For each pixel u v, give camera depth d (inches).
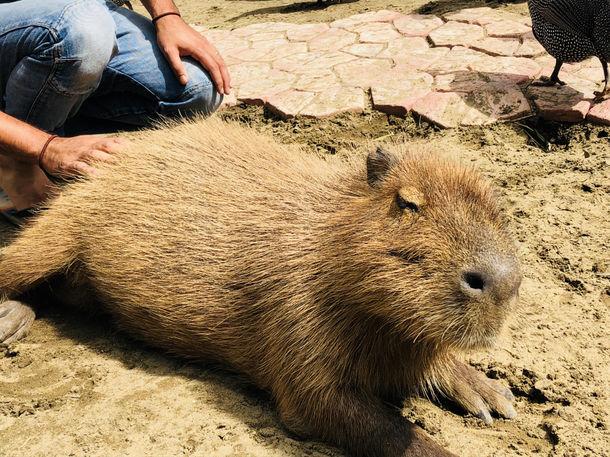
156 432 34.4
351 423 33.6
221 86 55.1
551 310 43.0
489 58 75.6
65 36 46.0
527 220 51.8
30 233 43.4
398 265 30.9
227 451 33.3
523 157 60.6
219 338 37.5
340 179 36.9
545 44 66.9
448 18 88.3
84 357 40.3
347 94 71.0
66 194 43.4
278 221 36.6
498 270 29.4
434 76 72.7
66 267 42.4
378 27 88.5
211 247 37.8
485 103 67.0
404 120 67.0
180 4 118.7
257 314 36.2
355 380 34.5
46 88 47.6
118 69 52.5
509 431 35.5
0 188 52.3
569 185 56.1
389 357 34.9
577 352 39.8
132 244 39.6
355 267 32.2
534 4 67.1
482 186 32.2
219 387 37.9
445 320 30.1
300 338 34.3
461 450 34.0
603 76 70.2
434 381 36.5
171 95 53.7
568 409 36.1
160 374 39.0
